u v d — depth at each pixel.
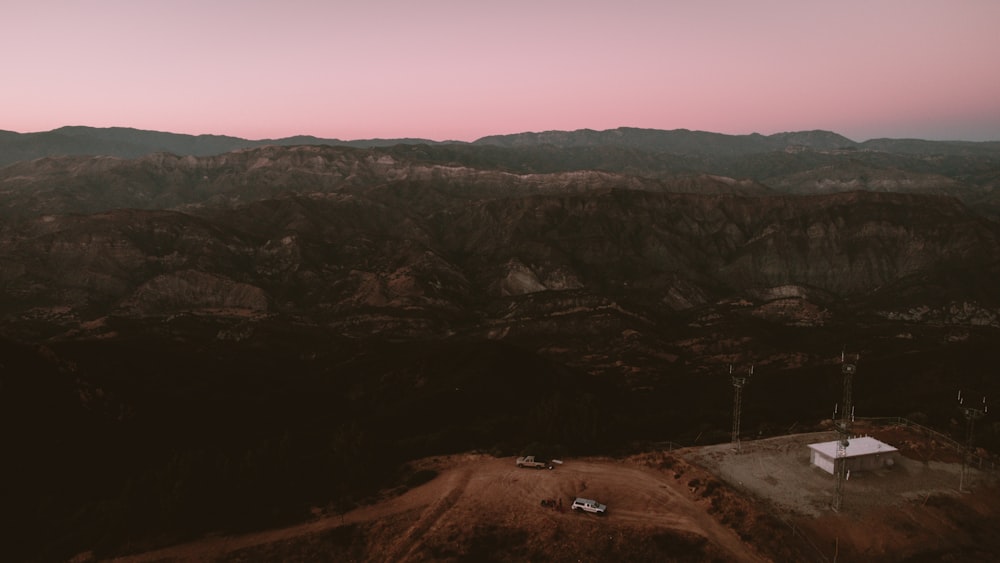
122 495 59.28
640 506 56.44
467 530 52.28
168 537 53.91
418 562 48.72
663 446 73.38
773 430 79.88
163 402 92.38
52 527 57.81
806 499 59.81
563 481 60.62
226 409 97.50
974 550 53.38
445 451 73.94
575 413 76.94
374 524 54.06
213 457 63.22
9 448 66.94
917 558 52.31
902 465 66.81
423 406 97.94
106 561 51.34
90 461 71.50
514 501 56.72
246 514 56.72
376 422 92.88
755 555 50.34
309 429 96.00
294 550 51.84
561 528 51.84
